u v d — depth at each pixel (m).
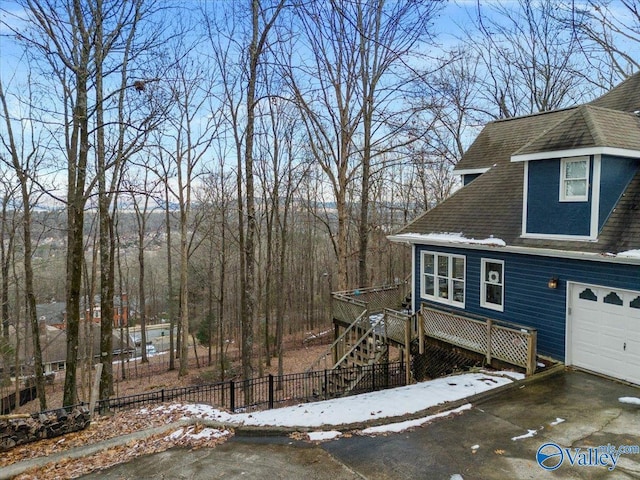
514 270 10.55
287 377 18.47
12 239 19.83
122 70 11.87
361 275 19.66
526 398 7.77
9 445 6.59
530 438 6.21
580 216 9.01
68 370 11.03
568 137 9.18
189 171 22.31
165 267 41.50
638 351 8.12
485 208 12.54
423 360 12.88
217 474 5.59
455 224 12.82
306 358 23.80
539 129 14.02
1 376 22.61
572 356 9.33
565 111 13.73
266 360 23.31
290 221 34.03
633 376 8.20
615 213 8.78
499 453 5.82
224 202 26.86
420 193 31.91
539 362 9.78
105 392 13.44
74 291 11.05
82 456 6.30
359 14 13.33
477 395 7.99
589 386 8.19
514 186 12.46
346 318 14.93
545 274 9.77
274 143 25.30
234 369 22.78
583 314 9.08
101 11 10.80
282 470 5.62
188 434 7.05
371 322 14.01
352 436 6.56
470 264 11.91
